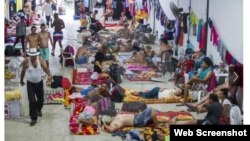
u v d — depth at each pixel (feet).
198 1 40.40
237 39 31.27
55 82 34.32
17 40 46.62
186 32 44.32
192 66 36.73
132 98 32.27
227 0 33.24
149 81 38.63
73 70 39.47
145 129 25.76
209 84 32.73
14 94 28.27
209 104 25.75
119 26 72.84
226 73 32.07
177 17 46.26
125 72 40.29
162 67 41.22
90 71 40.60
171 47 47.06
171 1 49.55
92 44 51.57
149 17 64.90
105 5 80.59
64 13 94.38
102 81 33.12
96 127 26.11
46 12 69.36
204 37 38.63
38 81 27.37
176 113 28.94
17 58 41.60
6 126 26.73
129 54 47.73
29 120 28.02
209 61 33.50
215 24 35.96
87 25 61.05
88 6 83.10
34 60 26.96
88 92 31.60
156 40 57.67
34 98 27.12
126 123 26.09
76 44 56.80
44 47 38.52
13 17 63.26
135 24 65.46
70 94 31.89
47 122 27.61
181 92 32.83
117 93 32.17
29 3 72.84
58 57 48.85
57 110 30.22
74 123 26.13
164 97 32.63
